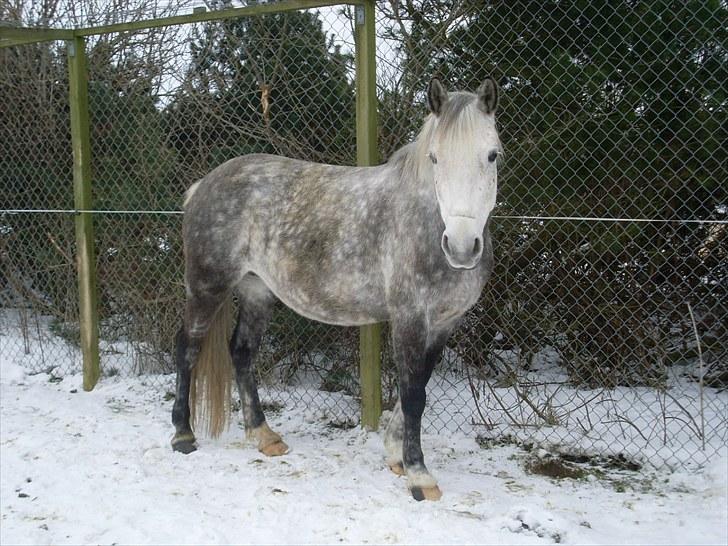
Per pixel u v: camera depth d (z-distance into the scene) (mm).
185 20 4227
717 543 2564
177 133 5082
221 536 2668
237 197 3531
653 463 3395
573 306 4254
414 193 2930
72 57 4754
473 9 3955
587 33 3834
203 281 3602
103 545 2635
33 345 5961
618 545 2533
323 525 2748
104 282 5398
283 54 4617
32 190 5609
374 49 3814
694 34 3521
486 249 2957
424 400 3035
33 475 3342
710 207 3938
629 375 4398
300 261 3291
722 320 4188
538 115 3965
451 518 2764
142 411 4422
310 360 4801
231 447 3725
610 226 3965
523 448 3684
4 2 6316
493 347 4484
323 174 3428
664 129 3658
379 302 3164
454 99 2658
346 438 3891
